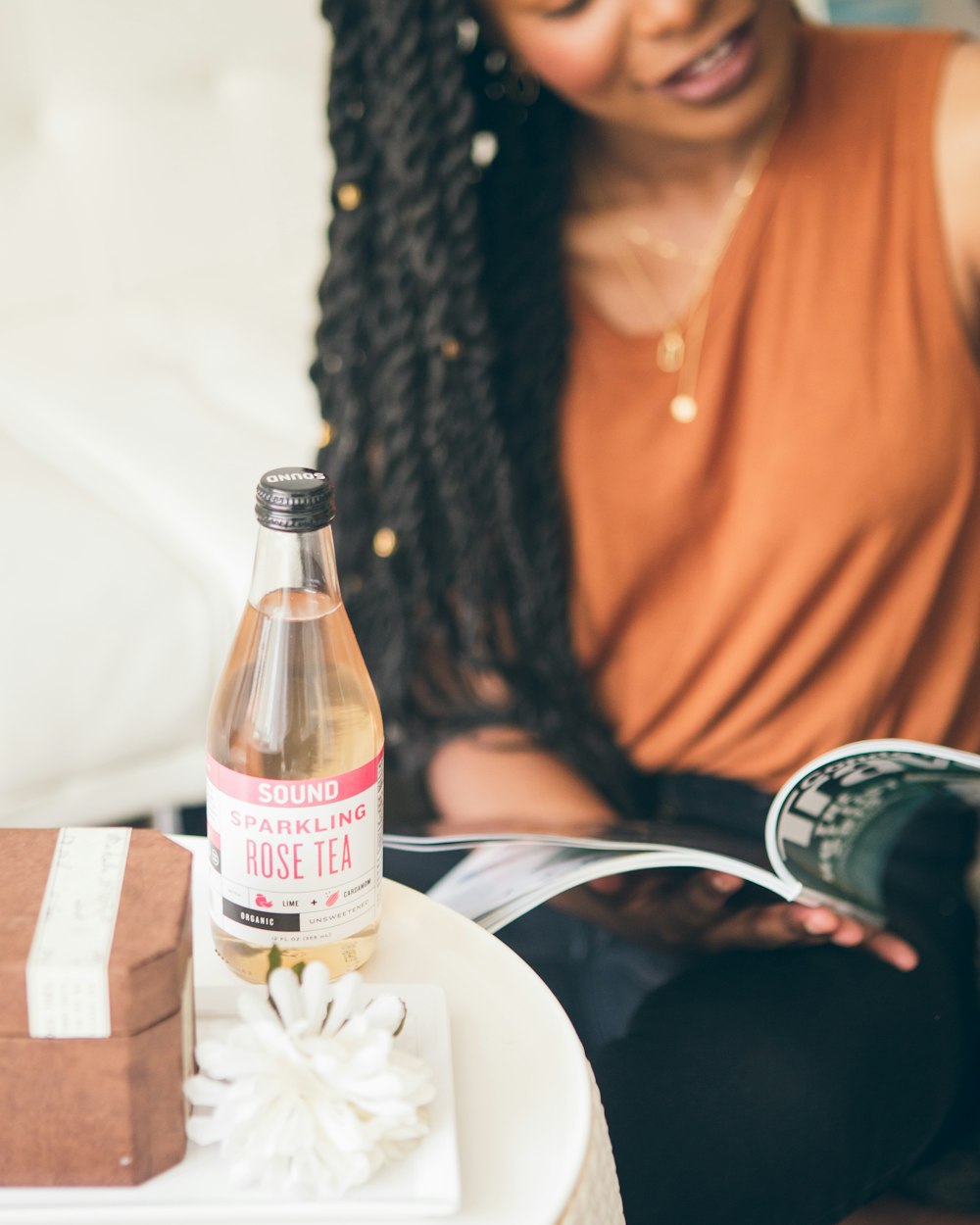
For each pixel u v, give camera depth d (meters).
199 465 1.24
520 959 0.57
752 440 1.12
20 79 1.45
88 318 1.51
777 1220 0.60
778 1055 0.68
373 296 1.08
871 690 1.14
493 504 1.12
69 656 1.10
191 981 0.47
